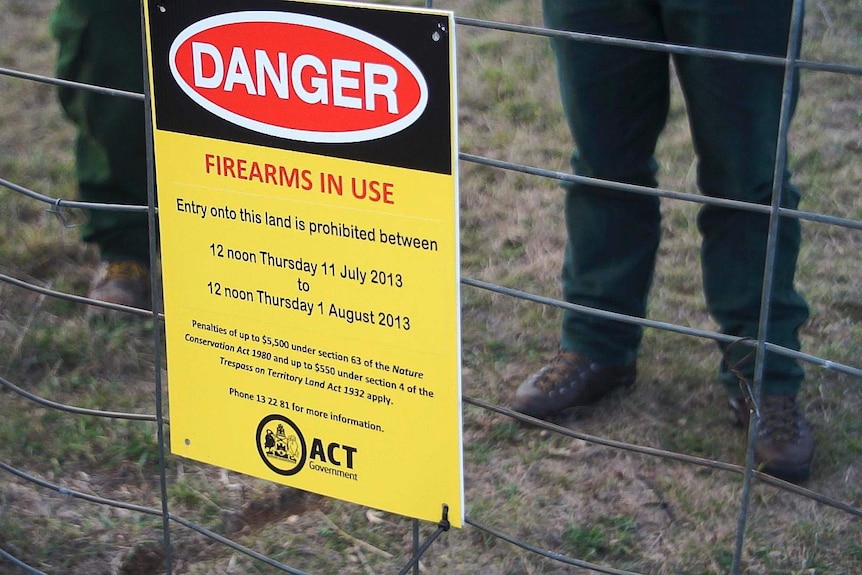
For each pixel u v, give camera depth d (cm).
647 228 245
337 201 147
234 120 150
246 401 166
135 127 282
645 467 240
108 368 279
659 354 279
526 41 471
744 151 214
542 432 252
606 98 228
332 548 219
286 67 143
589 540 219
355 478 162
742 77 206
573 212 246
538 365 277
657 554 217
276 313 158
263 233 154
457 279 143
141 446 247
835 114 405
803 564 212
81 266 323
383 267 147
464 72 445
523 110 413
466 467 242
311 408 161
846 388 264
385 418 156
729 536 220
